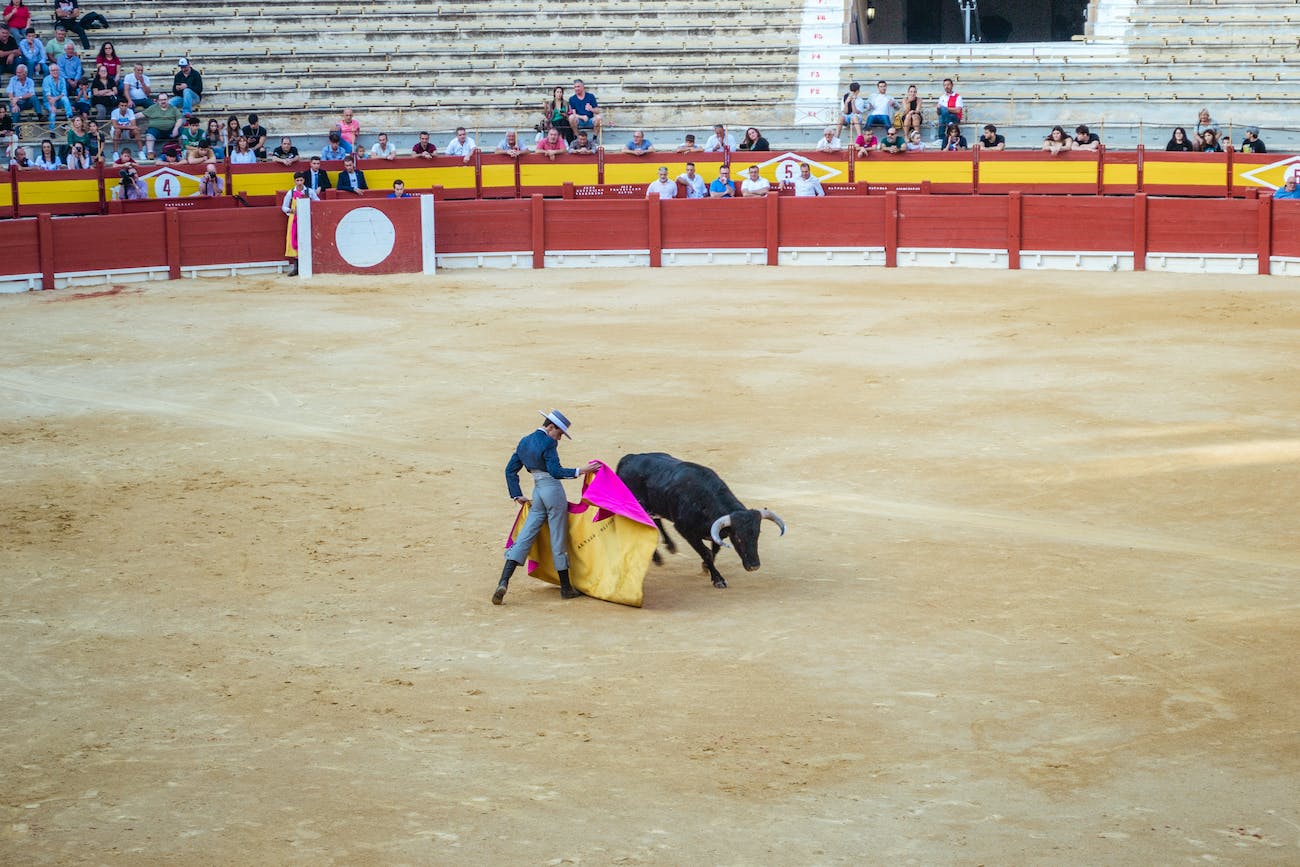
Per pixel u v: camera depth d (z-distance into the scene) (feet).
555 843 28.32
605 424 68.64
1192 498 55.21
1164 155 138.82
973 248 127.85
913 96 148.36
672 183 134.51
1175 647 39.34
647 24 169.58
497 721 34.88
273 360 86.53
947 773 31.42
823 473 59.88
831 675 37.70
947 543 50.19
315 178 136.46
